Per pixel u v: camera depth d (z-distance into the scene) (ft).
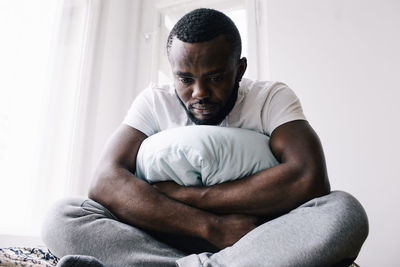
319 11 5.21
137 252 1.88
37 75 4.08
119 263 1.83
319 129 4.64
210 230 1.95
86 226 1.95
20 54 3.82
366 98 4.57
